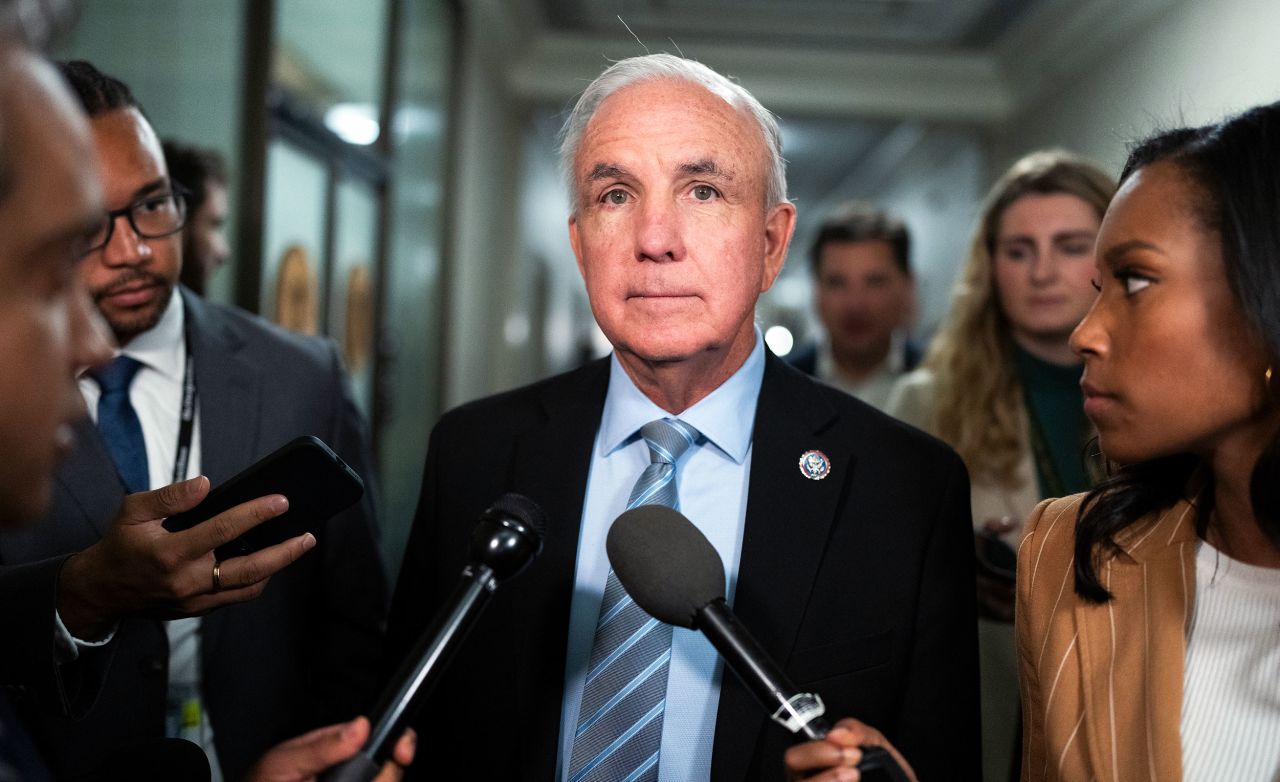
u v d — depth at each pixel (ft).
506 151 28.12
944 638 4.14
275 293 12.71
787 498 4.22
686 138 3.93
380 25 16.71
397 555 18.21
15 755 2.44
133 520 3.64
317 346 6.03
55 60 4.86
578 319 51.06
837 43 26.71
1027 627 3.79
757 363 4.52
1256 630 3.20
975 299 7.06
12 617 3.80
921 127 31.19
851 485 4.30
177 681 4.98
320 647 5.76
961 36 25.66
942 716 4.07
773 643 4.00
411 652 2.93
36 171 1.88
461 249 22.59
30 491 2.05
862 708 3.98
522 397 4.83
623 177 3.98
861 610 4.10
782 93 28.25
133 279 4.80
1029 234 6.63
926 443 4.45
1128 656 3.35
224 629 5.08
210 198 7.82
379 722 2.75
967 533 4.35
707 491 4.31
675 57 4.17
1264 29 15.44
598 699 3.91
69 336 2.16
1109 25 21.68
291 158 13.07
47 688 3.88
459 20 21.21
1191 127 3.23
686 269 3.94
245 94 11.41
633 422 4.36
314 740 2.71
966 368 7.02
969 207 31.83
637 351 4.02
